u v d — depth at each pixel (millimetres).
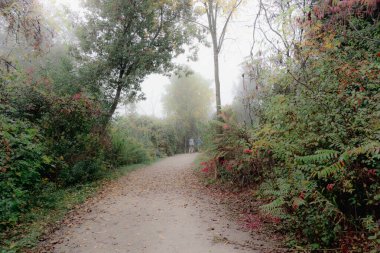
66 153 10344
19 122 8609
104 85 15383
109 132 14781
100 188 10125
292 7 6473
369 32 6160
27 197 7137
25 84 10227
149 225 6059
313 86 5711
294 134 5809
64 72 14320
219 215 6742
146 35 15633
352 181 4555
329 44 5824
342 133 4711
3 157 6883
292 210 5492
